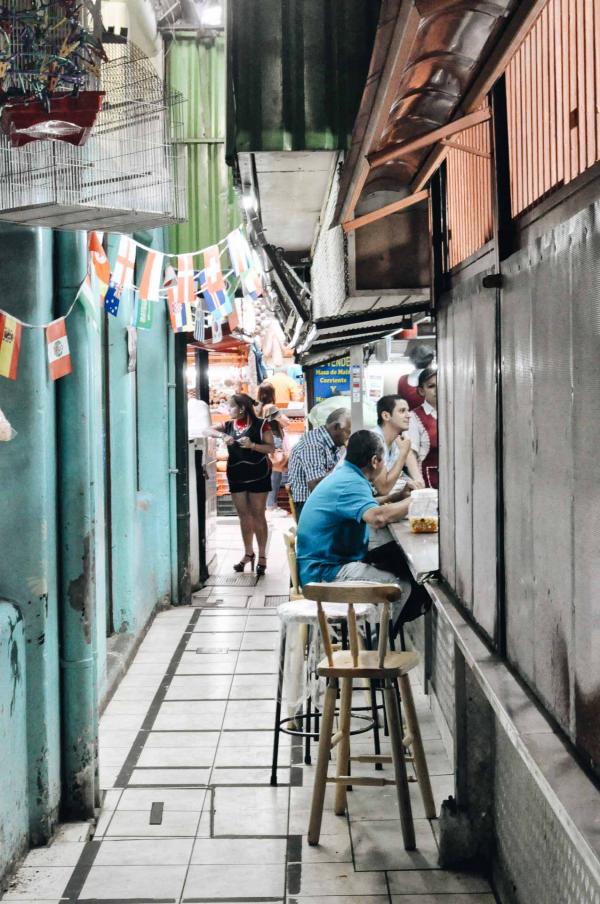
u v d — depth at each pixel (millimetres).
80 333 4051
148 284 5168
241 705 5621
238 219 7969
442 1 1840
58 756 3979
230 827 4004
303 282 6418
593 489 1584
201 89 7949
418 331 10523
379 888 3482
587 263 1603
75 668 4043
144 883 3527
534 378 2014
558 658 1849
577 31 1773
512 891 3182
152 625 7691
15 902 3395
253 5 2893
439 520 3586
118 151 3309
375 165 2553
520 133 2246
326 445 8070
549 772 1625
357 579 4934
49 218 3268
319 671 3816
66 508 4043
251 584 9438
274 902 3389
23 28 2961
